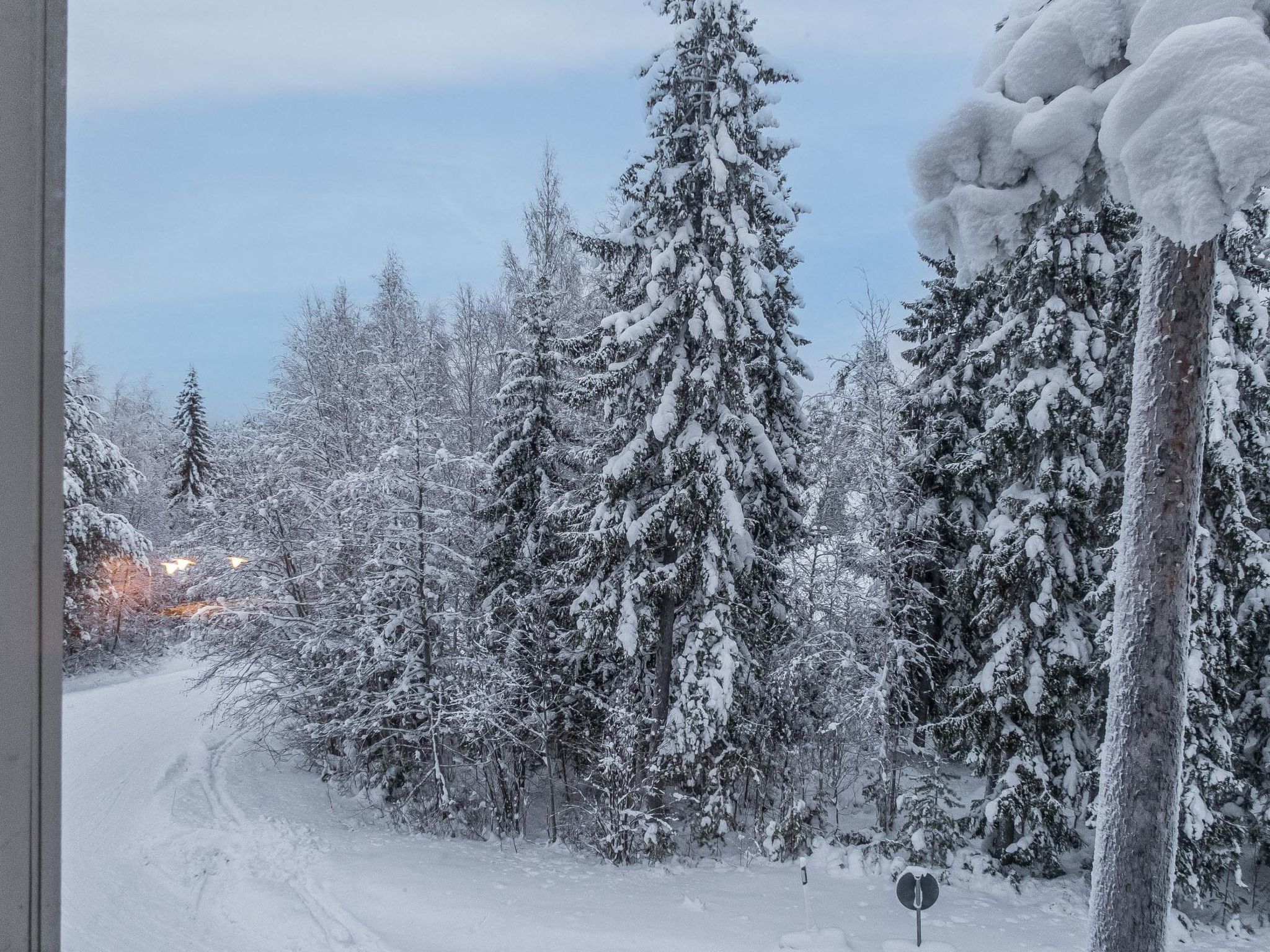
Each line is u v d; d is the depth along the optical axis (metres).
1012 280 15.62
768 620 18.03
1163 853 5.29
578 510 16.81
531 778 19.67
